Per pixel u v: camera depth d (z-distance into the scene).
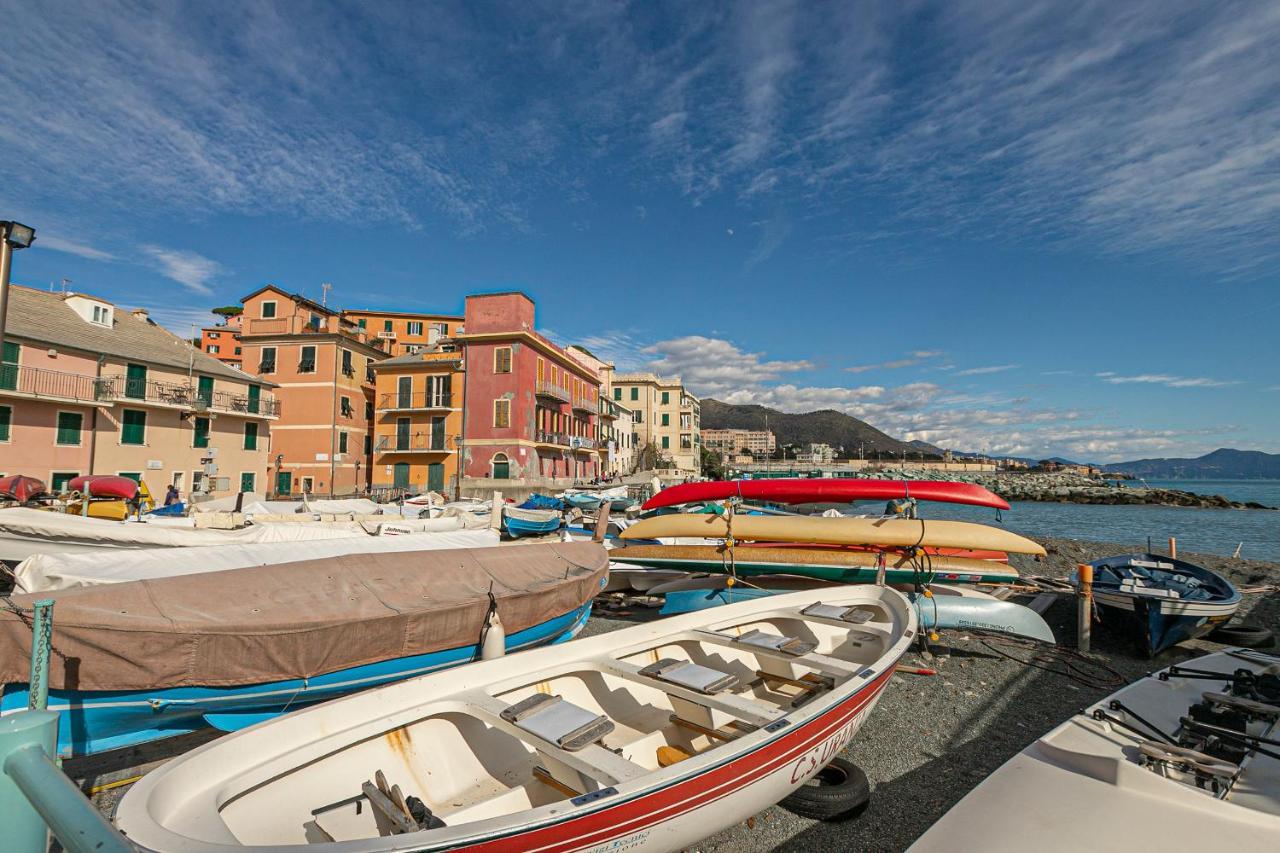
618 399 77.56
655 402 80.75
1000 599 11.08
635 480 48.69
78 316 28.98
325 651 5.94
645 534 12.46
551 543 9.51
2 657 4.84
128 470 28.08
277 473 39.97
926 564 10.30
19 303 27.14
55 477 25.27
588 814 3.08
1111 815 3.51
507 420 38.88
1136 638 9.68
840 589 7.62
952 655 9.72
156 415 29.42
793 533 11.15
